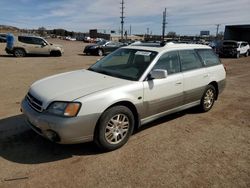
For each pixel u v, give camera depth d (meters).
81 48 34.53
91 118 3.50
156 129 4.73
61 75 4.57
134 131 4.59
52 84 3.99
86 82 4.00
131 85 3.98
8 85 8.32
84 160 3.56
